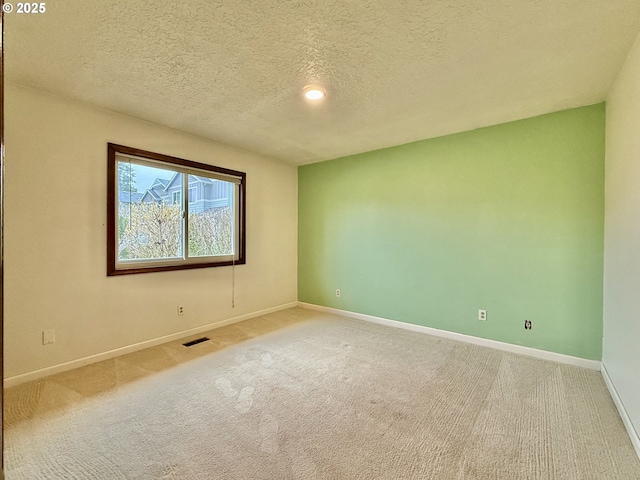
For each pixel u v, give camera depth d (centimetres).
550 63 196
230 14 153
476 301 314
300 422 183
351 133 325
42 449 160
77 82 220
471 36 170
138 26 162
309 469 148
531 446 163
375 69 203
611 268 225
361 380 235
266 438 169
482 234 310
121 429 176
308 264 466
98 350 266
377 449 161
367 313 401
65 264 246
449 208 330
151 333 303
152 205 307
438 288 339
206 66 200
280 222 450
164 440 167
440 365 262
